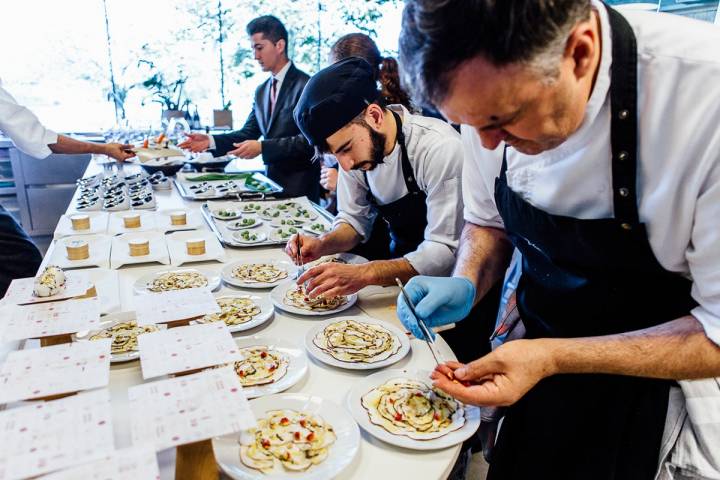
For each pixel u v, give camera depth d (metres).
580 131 0.84
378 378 1.07
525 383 0.88
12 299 1.09
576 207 0.97
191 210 2.38
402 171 1.62
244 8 4.95
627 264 0.96
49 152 2.67
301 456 0.84
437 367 0.97
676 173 0.81
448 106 0.68
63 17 4.56
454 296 1.17
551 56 0.61
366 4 5.16
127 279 1.57
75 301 1.09
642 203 0.88
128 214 2.23
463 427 0.94
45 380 0.82
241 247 1.92
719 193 0.77
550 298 1.13
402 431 0.92
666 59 0.79
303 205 2.56
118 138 3.82
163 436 0.70
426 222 1.74
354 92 1.40
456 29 0.59
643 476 1.03
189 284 1.51
